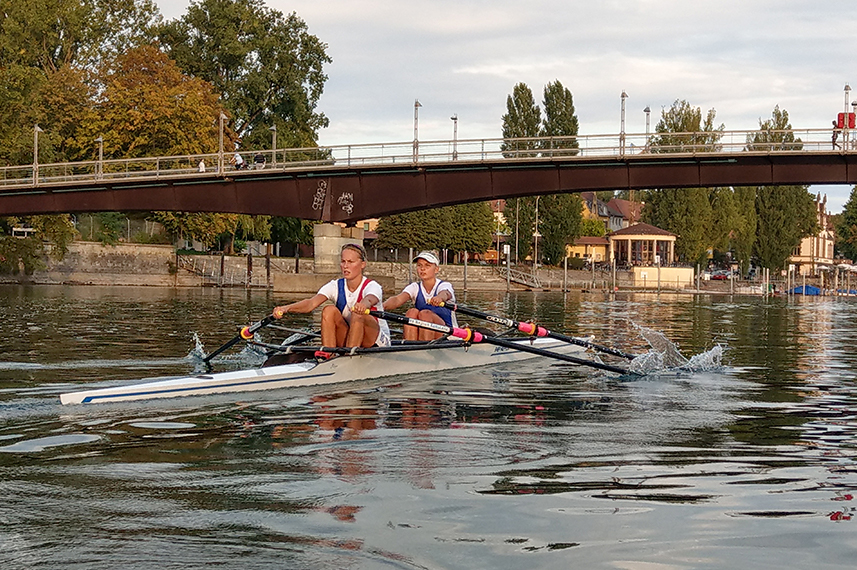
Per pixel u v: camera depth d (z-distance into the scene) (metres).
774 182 40.53
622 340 19.77
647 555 4.23
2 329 18.86
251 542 4.31
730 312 40.69
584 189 43.12
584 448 6.74
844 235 139.62
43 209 51.06
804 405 9.41
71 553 4.13
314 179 48.00
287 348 10.94
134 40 81.38
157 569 3.94
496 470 5.93
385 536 4.43
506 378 11.49
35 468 5.86
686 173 41.47
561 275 97.50
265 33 85.69
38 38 78.56
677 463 6.26
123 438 6.97
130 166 65.12
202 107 67.31
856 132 39.16
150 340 16.23
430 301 12.16
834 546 4.40
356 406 8.85
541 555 4.20
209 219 67.12
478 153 44.06
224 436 7.11
